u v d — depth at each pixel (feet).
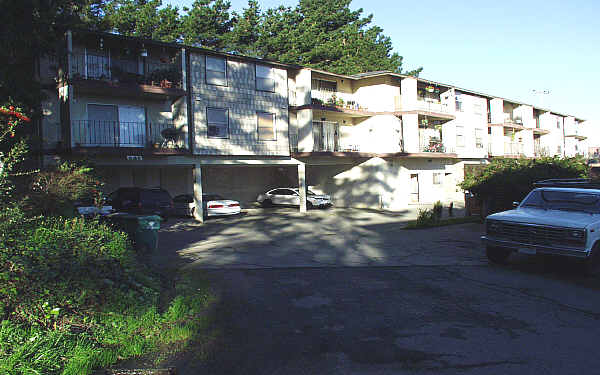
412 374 14.65
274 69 77.41
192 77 67.00
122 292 20.52
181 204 71.05
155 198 59.82
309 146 81.46
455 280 28.71
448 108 107.96
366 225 62.34
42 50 36.63
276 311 21.71
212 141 68.69
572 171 63.10
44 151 55.57
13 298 16.14
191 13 109.60
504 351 16.65
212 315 20.85
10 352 14.14
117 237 24.49
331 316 20.95
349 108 90.43
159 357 15.98
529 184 55.42
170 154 62.90
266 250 41.45
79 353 15.01
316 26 137.90
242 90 72.74
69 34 54.90
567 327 19.47
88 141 60.23
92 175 33.45
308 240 48.29
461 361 15.71
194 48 66.23
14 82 32.89
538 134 153.69
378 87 96.12
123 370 14.82
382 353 16.44
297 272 31.30
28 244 18.33
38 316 16.49
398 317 20.84
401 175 91.40
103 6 92.32
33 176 26.50
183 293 24.07
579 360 15.80
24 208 22.61
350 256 38.17
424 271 31.65
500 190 56.80
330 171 97.96
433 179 107.34
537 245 29.48
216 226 61.57
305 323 19.90
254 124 74.18
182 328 18.58
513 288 26.58
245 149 72.64
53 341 15.29
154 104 66.80
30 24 34.14
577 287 26.81
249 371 14.87
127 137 64.03
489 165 61.16
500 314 21.36
